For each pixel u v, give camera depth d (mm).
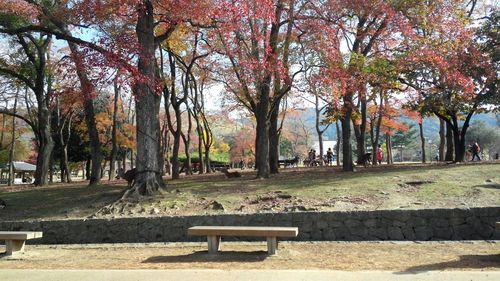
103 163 43562
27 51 23219
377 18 19078
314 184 15039
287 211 11742
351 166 20875
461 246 9188
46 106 24344
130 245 10664
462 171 16125
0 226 12469
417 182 14469
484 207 10938
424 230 10914
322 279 6438
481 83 20703
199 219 11609
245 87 19297
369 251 8898
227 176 21000
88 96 14789
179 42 23062
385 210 11109
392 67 19750
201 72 27812
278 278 6570
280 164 43250
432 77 20484
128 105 41156
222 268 7465
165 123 40781
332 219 11219
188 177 24141
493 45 21203
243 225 11398
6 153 46281
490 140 61719
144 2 14250
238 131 56375
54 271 7629
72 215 13117
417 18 18844
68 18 15039
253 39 16672
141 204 13375
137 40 14781
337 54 17391
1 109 29891
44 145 24031
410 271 6844
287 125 64500
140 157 14641
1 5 17062
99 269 7754
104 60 13148
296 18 17625
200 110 34438
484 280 6137
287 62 17594
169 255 9062
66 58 19078
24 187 23500
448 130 27672
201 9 13953
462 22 20047
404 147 73688
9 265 8539
